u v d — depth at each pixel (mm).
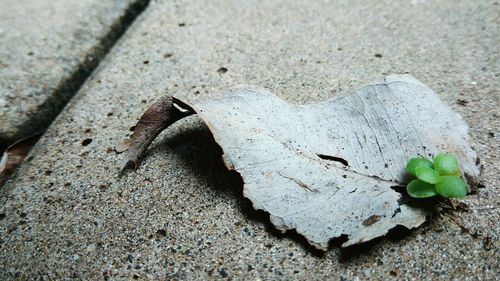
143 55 228
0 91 213
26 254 168
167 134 193
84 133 199
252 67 218
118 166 186
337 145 172
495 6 238
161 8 253
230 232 169
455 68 211
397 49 222
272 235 167
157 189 179
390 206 162
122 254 167
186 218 172
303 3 250
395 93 175
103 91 214
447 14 237
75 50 228
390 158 169
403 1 246
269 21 241
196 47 229
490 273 158
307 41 229
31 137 204
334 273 160
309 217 163
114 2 250
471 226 165
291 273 161
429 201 164
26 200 180
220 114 171
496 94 199
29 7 253
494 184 172
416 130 170
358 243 157
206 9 250
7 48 230
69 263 166
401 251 162
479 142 184
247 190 165
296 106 178
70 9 249
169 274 162
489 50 217
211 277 161
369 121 174
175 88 212
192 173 182
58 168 188
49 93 214
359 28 234
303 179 166
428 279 158
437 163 160
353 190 165
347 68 215
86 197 179
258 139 170
